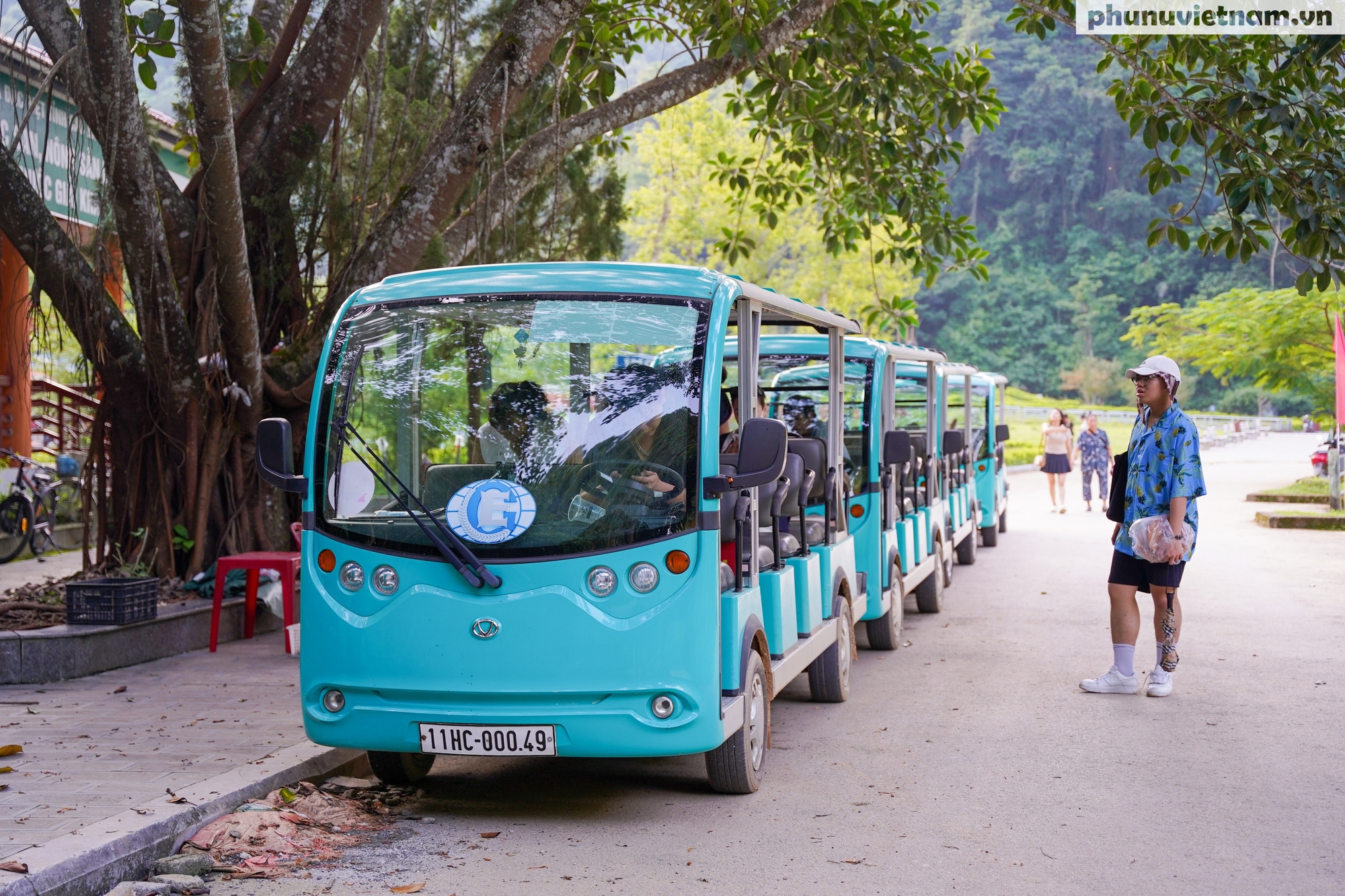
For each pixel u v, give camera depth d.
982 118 14.33
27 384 16.14
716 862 5.16
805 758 6.93
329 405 5.89
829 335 8.16
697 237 48.19
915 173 15.44
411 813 5.89
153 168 10.71
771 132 15.27
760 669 6.37
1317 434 78.81
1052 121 136.62
